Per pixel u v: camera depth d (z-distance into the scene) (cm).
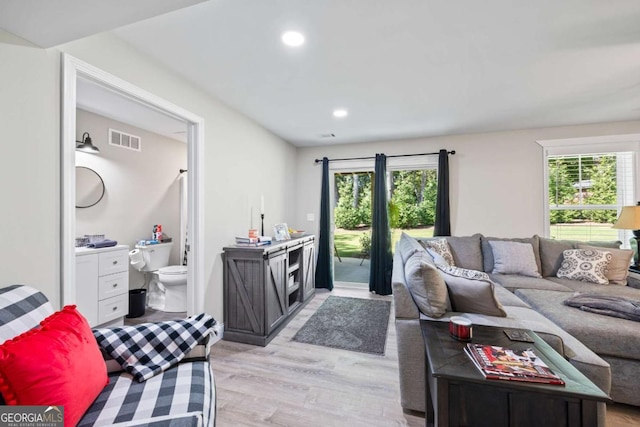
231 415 164
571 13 155
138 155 349
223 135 277
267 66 212
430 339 141
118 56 175
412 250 230
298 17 158
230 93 257
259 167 349
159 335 135
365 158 442
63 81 143
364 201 464
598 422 106
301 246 354
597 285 275
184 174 413
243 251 262
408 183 438
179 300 332
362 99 276
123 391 112
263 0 143
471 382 108
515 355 122
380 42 183
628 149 339
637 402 166
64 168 143
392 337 268
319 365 219
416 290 172
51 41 132
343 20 161
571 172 367
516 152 380
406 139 423
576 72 222
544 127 367
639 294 247
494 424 110
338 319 315
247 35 174
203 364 137
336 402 176
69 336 102
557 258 320
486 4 148
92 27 123
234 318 265
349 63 208
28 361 85
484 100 279
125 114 300
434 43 184
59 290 142
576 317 193
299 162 474
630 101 280
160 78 205
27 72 131
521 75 228
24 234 130
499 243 334
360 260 464
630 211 297
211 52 192
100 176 307
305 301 365
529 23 164
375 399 179
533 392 103
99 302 262
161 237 363
